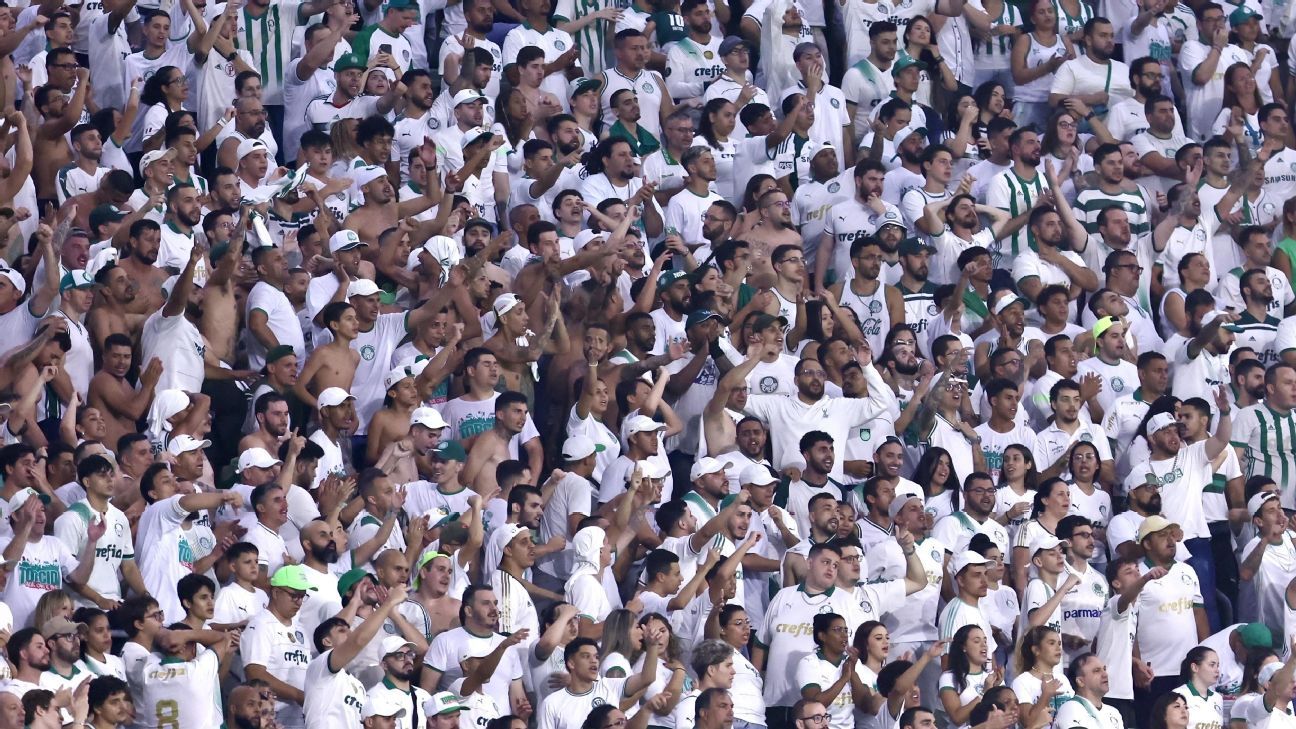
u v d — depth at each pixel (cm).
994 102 6600
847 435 5319
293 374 4947
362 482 4638
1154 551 5166
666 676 4481
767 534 4997
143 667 4088
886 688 4659
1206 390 5869
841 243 5953
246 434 4919
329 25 6119
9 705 3769
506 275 5488
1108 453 5569
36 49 6066
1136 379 5791
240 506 4406
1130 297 6069
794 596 4766
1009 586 5159
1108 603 5053
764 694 4738
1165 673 5122
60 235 5103
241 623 4291
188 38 6012
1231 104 6825
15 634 3944
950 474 5228
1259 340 6088
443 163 5903
